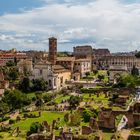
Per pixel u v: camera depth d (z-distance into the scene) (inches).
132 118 5241.1
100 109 5959.6
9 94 7568.9
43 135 4515.3
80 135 4362.7
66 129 4859.7
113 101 6939.0
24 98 7549.2
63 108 6786.4
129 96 7337.6
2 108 7071.9
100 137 4350.4
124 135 4714.6
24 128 5492.1
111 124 5152.6
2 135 5137.8
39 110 6845.5
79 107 6461.6
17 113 6943.9
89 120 5398.6
